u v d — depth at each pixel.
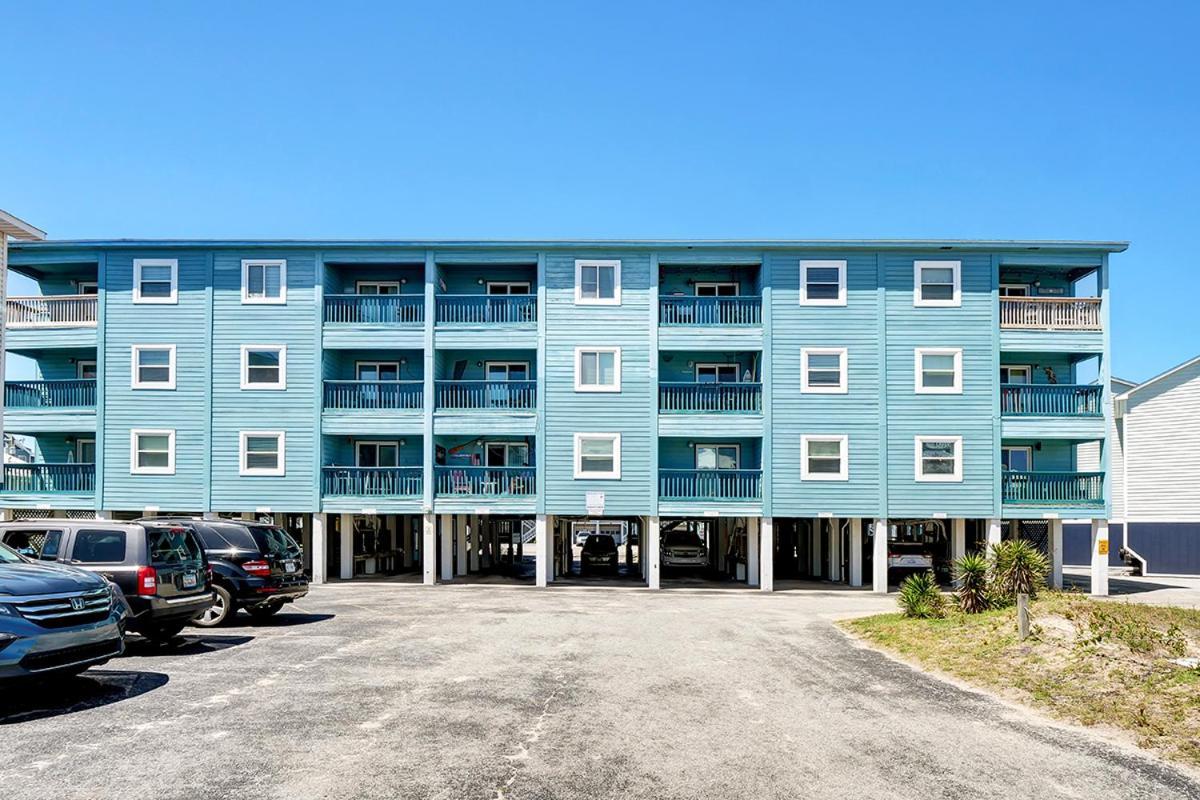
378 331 27.64
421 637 14.48
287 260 27.73
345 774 6.83
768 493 26.98
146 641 13.51
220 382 27.50
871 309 27.42
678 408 27.64
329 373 27.98
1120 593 27.62
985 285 27.42
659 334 27.53
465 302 27.95
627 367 27.50
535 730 8.23
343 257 27.78
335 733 8.02
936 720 8.93
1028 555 17.28
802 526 33.81
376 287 29.64
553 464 27.25
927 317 27.36
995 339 27.25
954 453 27.09
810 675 11.34
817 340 27.41
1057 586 27.56
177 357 27.52
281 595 16.00
